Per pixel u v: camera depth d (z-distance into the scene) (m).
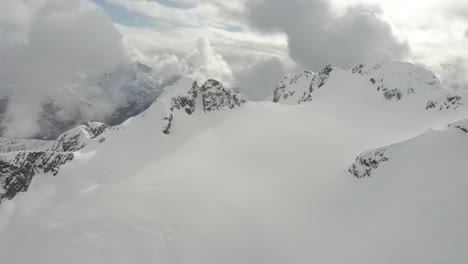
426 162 63.47
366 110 145.62
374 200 63.91
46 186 72.19
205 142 90.81
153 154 83.38
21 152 77.56
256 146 91.50
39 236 58.88
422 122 123.94
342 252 54.38
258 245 56.06
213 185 70.06
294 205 66.75
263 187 72.06
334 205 66.56
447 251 47.28
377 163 69.94
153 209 61.38
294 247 56.34
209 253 53.78
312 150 92.00
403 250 50.19
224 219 60.41
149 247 53.88
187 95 103.38
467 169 58.25
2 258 56.91
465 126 66.31
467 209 51.41
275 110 125.44
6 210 68.31
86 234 56.06
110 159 79.19
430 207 54.75
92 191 69.25
